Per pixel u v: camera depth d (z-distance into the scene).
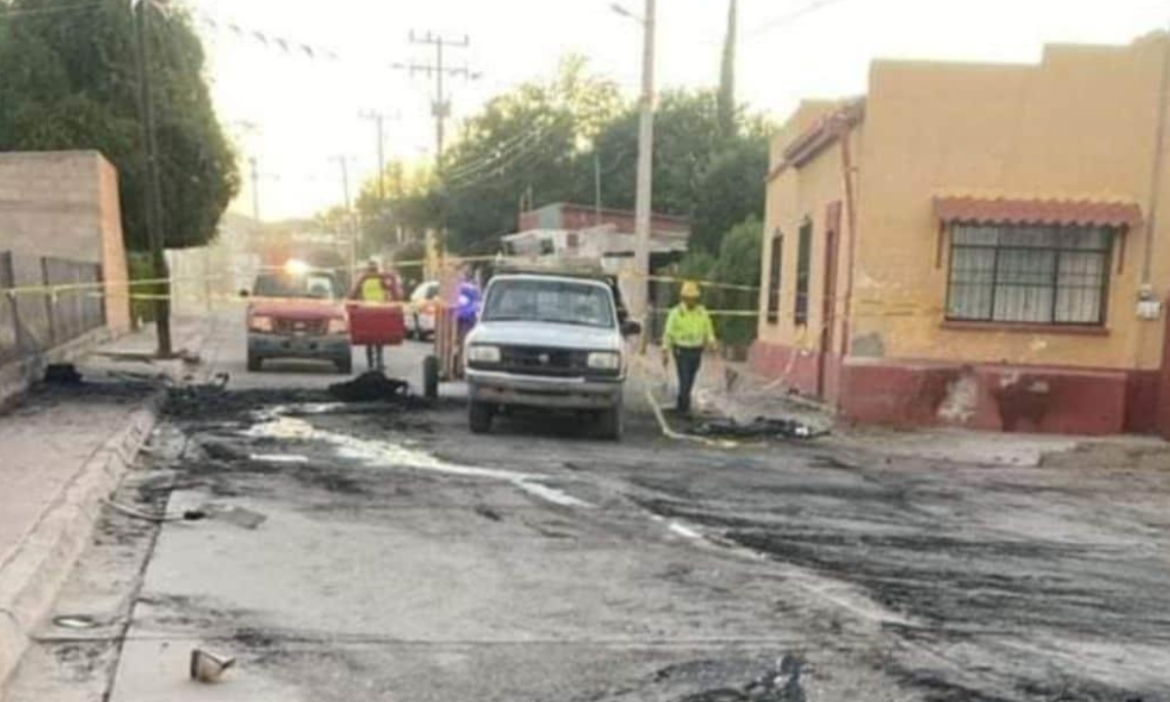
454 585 6.98
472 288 19.30
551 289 15.08
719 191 35.56
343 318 21.28
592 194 53.06
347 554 7.63
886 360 16.33
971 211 15.79
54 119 30.53
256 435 13.03
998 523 9.83
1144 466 13.89
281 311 21.08
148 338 28.45
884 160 16.25
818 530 9.04
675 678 5.46
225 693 5.08
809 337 19.42
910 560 8.11
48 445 10.78
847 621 6.47
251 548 7.68
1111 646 6.24
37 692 5.01
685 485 10.87
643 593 6.93
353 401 16.70
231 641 5.78
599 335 14.05
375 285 21.53
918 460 13.57
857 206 16.42
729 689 5.33
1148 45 15.89
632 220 42.34
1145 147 15.98
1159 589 7.64
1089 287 16.20
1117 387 15.77
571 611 6.51
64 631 5.82
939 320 16.27
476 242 59.34
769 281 23.84
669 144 45.19
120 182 31.39
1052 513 10.50
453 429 14.14
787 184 22.06
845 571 7.66
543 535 8.41
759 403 18.50
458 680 5.35
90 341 24.19
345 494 9.69
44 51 30.95
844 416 16.31
